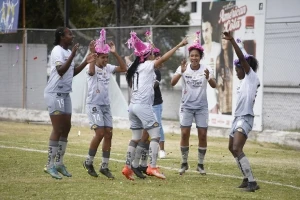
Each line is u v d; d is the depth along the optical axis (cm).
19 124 5688
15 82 6134
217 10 4806
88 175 2922
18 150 3775
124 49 5350
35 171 2992
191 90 3038
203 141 3058
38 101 5994
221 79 4756
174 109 5219
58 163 2811
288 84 4712
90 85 2806
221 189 2673
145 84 2778
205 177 2995
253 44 4562
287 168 3362
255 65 2716
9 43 6159
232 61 4662
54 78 2694
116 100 5294
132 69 2802
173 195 2502
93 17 8412
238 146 2636
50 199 2364
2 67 6206
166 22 8812
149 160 3033
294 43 4766
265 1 4484
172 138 4738
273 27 5106
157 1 8675
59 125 2731
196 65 3033
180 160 3581
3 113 6084
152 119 2795
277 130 4534
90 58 2762
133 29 5338
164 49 5272
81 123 5478
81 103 5509
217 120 4803
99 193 2495
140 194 2500
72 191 2523
